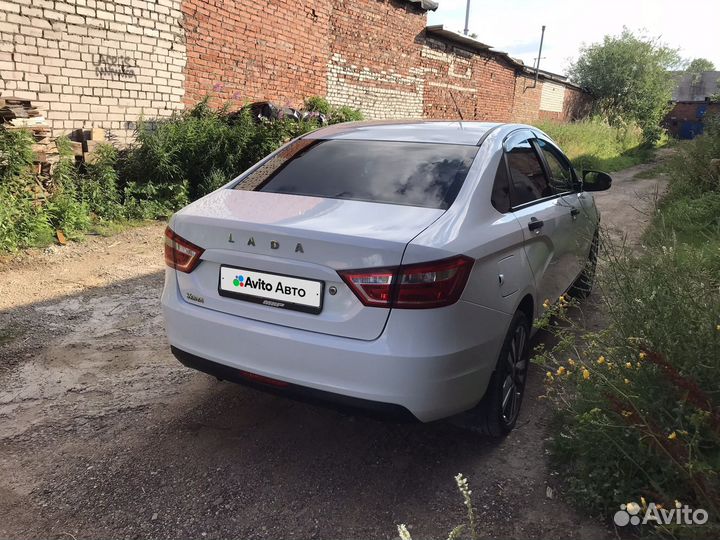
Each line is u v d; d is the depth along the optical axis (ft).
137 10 26.89
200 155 28.02
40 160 22.03
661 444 7.07
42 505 8.16
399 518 8.04
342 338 7.91
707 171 31.63
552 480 8.83
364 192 9.56
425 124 12.16
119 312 15.20
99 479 8.73
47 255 19.51
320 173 10.38
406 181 9.66
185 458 9.28
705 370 8.25
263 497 8.41
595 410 7.61
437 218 8.47
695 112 135.33
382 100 46.96
